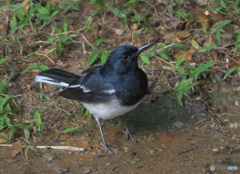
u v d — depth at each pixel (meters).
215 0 13.39
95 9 13.53
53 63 11.66
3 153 8.91
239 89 10.41
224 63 11.12
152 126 9.60
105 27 12.84
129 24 12.85
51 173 8.24
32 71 11.41
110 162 8.52
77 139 9.33
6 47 12.08
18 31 12.76
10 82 11.00
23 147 8.96
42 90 10.80
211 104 10.08
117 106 8.41
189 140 9.03
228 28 12.21
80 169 8.33
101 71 8.54
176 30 12.42
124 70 8.12
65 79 9.55
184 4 13.36
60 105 10.32
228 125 9.39
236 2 12.95
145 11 13.16
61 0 13.78
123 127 9.66
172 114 9.91
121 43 12.22
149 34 12.41
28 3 13.28
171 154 8.62
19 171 8.34
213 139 8.98
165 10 13.12
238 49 11.41
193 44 11.64
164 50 11.42
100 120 9.88
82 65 11.57
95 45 11.92
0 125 9.38
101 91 8.33
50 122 9.83
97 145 9.12
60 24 12.99
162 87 10.66
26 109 10.20
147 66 11.30
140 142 9.12
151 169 8.19
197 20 12.61
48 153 8.87
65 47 12.26
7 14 12.91
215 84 10.61
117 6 13.45
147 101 10.31
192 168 8.12
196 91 10.38
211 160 8.32
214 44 11.60
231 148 8.64
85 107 9.27
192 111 9.92
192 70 10.56
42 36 12.59
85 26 12.10
